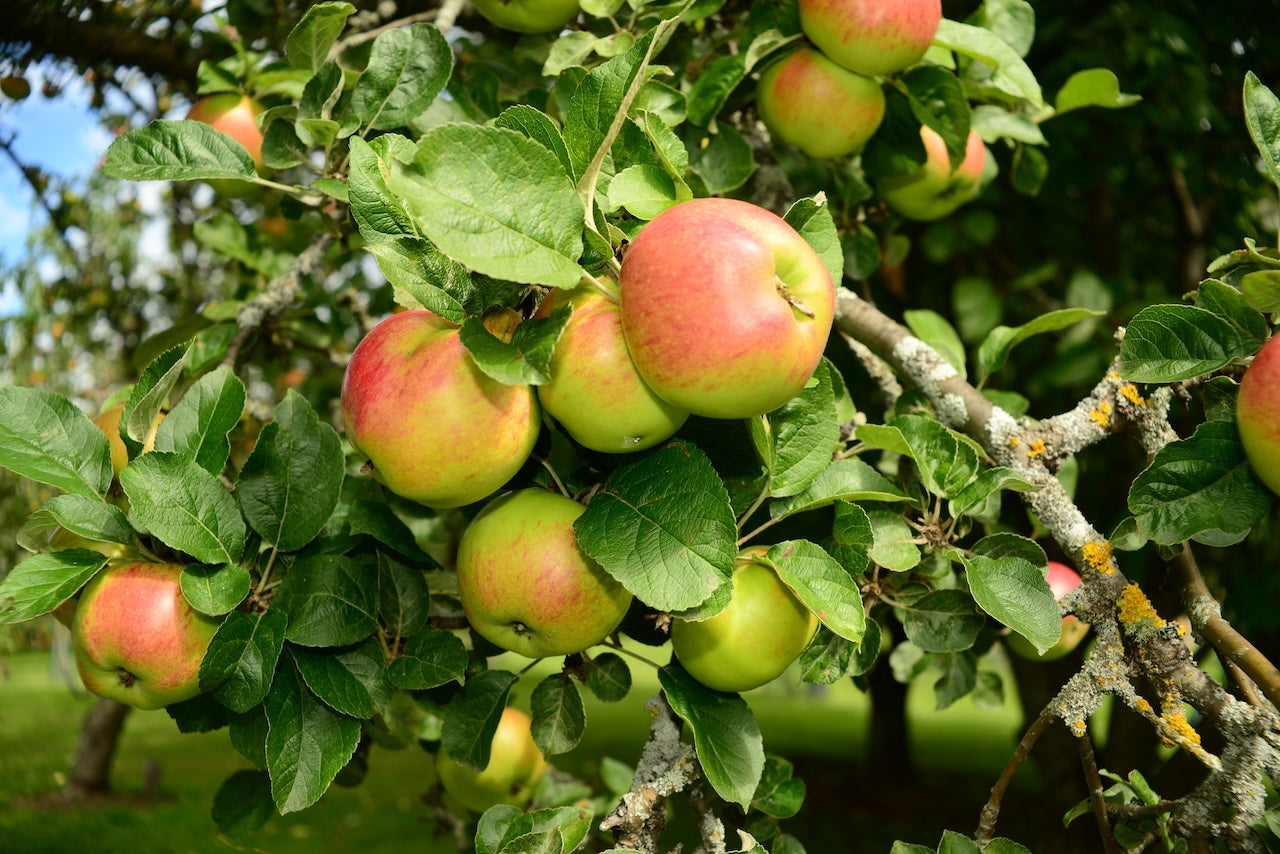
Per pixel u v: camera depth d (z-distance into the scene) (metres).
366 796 3.80
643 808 0.76
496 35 1.12
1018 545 0.78
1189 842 0.74
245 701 0.74
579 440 0.72
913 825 3.32
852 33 0.87
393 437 0.71
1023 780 4.02
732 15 0.98
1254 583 1.31
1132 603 0.75
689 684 0.76
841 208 1.04
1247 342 0.73
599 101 0.69
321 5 0.82
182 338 1.05
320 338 1.12
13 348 2.15
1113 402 0.81
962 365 0.93
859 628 0.71
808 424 0.76
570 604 0.73
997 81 0.90
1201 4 1.37
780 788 0.86
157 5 1.13
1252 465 0.72
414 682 0.77
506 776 1.01
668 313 0.67
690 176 0.90
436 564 0.78
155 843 2.95
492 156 0.66
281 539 0.77
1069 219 1.74
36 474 0.74
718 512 0.69
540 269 0.66
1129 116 1.46
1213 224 1.64
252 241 1.16
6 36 1.08
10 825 3.11
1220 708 0.73
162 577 0.76
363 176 0.70
